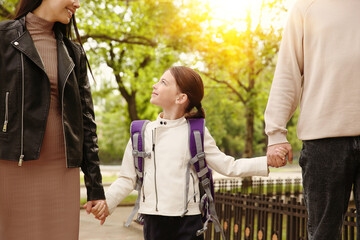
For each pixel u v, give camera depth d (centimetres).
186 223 237
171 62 1469
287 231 428
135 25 1358
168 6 1234
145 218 248
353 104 199
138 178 254
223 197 563
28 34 207
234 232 531
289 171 3397
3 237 204
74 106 218
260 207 479
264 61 1275
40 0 213
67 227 218
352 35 206
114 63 1617
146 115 2055
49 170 212
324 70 210
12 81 198
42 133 203
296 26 225
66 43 229
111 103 4059
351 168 202
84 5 1258
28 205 207
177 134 246
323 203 208
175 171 239
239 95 1375
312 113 211
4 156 196
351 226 325
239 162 246
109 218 896
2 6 914
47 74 210
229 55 1268
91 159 231
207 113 1614
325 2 217
